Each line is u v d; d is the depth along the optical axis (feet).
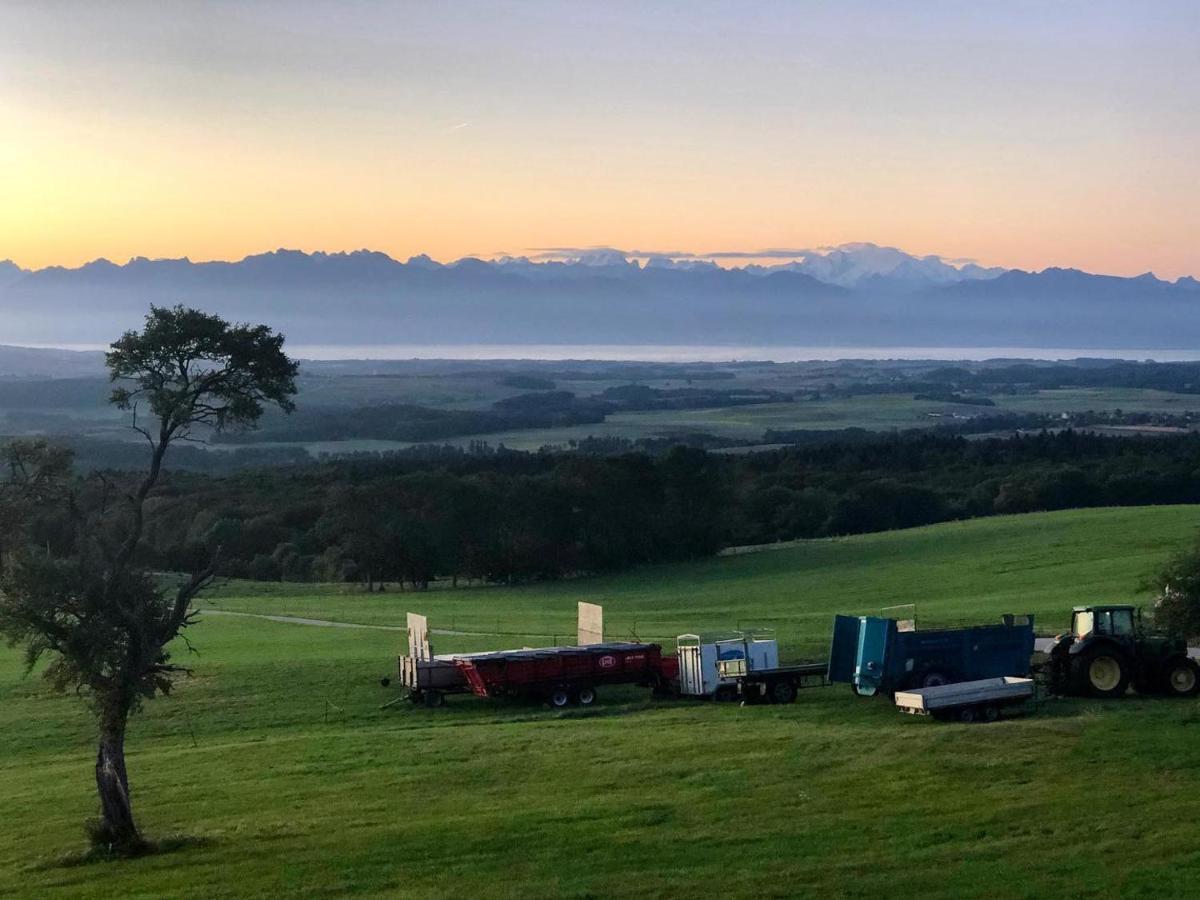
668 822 70.64
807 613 205.98
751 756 85.61
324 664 148.36
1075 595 193.98
